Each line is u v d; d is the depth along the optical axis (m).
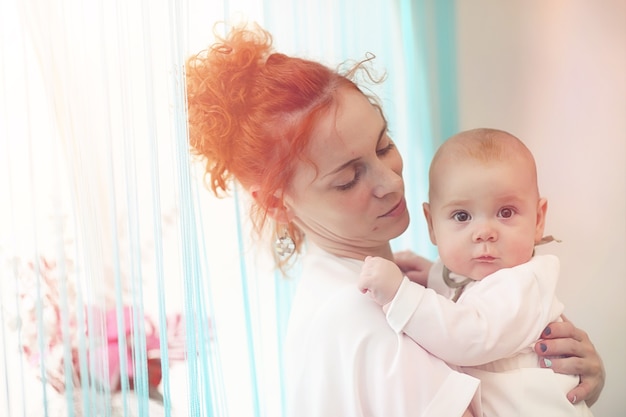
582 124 1.80
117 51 1.12
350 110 1.17
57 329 1.14
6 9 1.13
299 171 1.18
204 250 1.21
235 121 1.21
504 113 1.76
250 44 1.23
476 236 1.18
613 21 1.77
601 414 1.81
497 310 1.12
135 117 1.13
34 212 1.12
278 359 1.42
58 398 1.14
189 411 1.12
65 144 1.11
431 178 1.26
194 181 1.22
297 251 1.40
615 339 1.81
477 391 1.10
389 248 1.36
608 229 1.81
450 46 1.72
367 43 1.60
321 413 1.10
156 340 1.17
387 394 1.06
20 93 1.14
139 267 1.11
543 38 1.77
